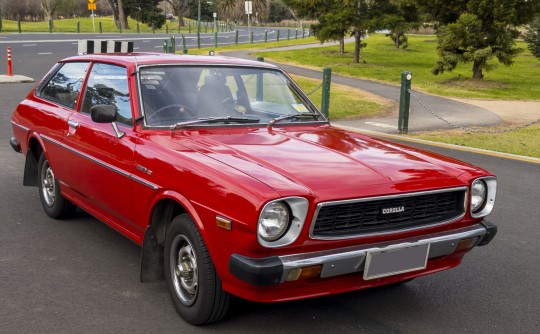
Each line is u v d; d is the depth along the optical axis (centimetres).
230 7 9094
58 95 566
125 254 502
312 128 470
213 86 468
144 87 441
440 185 364
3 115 1257
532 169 899
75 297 415
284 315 396
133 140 420
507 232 603
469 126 1360
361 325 386
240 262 319
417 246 355
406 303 425
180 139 407
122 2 6925
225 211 327
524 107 1736
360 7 2922
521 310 421
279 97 494
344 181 342
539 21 3155
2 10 7269
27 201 654
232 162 357
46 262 480
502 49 2225
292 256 323
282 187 321
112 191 446
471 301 433
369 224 346
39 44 3631
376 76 2495
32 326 370
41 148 595
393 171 368
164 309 400
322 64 2950
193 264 368
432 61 3256
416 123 1388
